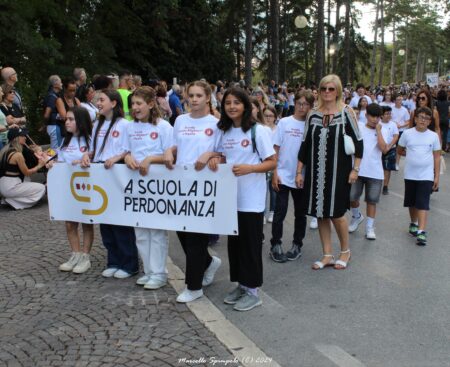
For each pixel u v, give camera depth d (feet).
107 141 15.42
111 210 15.23
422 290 15.37
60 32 55.88
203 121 13.92
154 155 14.53
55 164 15.93
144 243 15.03
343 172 16.29
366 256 18.74
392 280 16.24
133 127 14.90
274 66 85.35
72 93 28.89
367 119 20.52
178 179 14.01
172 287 15.19
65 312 13.37
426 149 20.29
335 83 16.03
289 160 17.79
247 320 13.24
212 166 13.47
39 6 49.29
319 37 99.91
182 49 97.25
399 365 11.00
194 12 97.55
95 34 60.49
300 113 17.67
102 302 14.03
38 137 47.44
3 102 28.32
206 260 15.26
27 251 18.51
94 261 17.48
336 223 17.03
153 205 14.53
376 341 12.09
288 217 24.75
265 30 156.66
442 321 13.17
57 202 16.08
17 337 11.97
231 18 96.63
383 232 22.08
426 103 26.04
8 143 25.34
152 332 12.25
